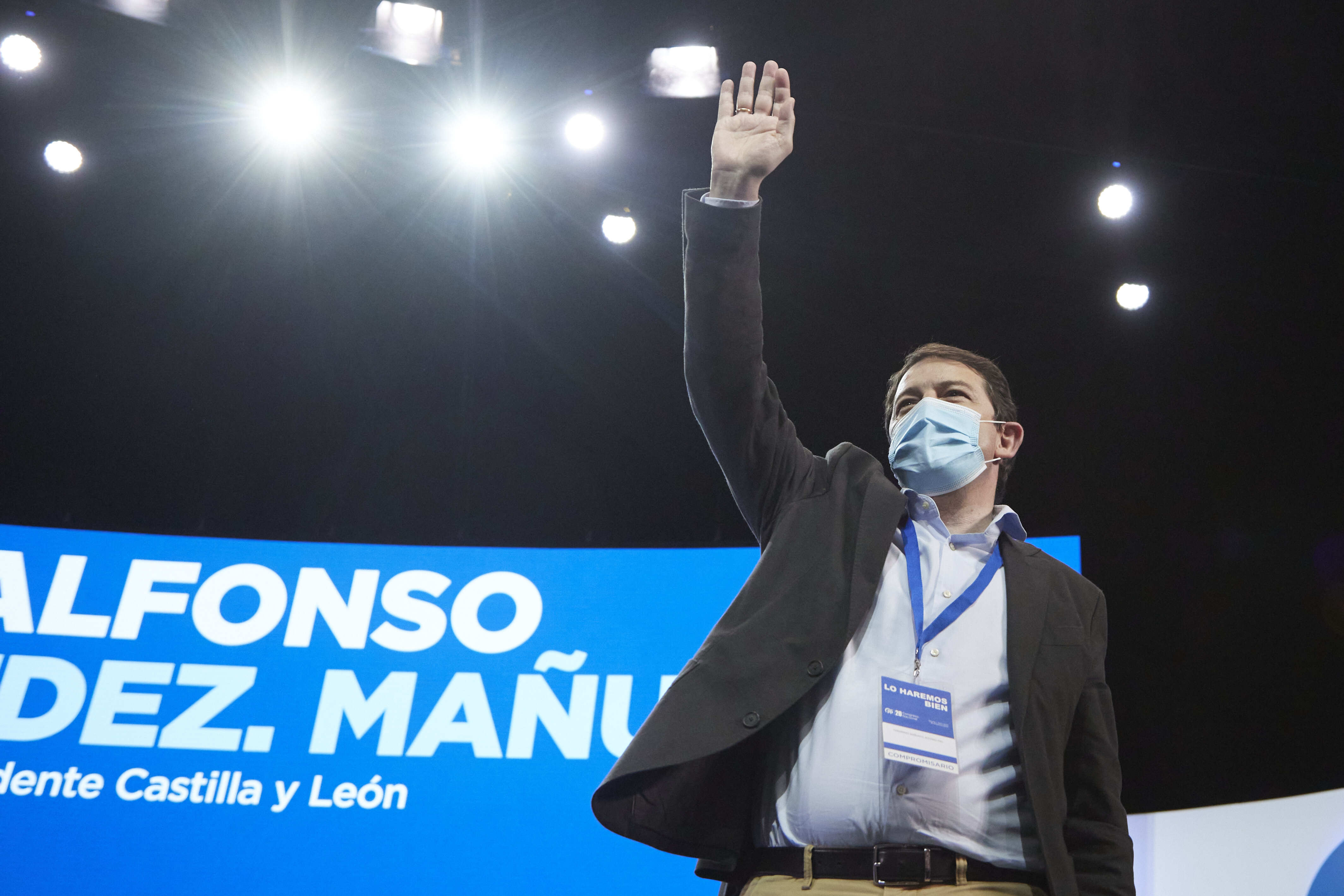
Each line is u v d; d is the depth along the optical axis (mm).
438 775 4094
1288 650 4184
